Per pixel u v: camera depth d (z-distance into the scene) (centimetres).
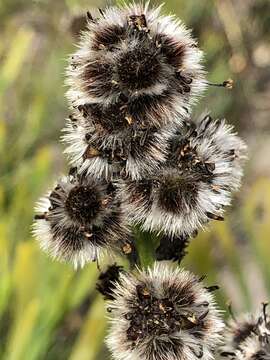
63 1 42
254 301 38
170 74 16
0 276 34
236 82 45
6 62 43
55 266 33
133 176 16
